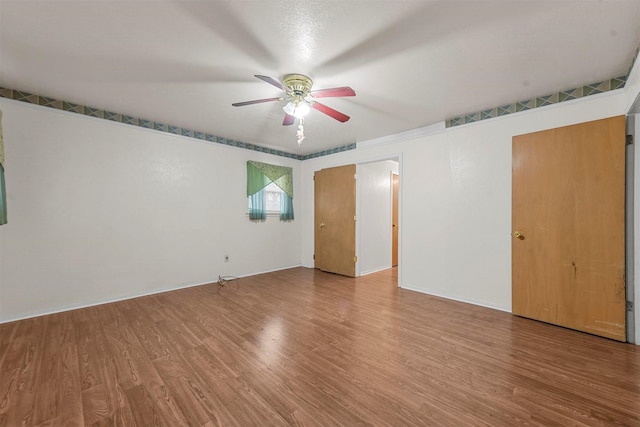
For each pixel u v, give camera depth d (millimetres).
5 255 2586
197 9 1539
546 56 2006
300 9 1540
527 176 2707
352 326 2562
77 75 2297
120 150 3246
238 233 4434
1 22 1634
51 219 2816
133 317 2746
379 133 3912
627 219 2266
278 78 2305
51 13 1559
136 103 2883
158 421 1401
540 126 2703
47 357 1983
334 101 2809
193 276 3914
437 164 3492
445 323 2631
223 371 1834
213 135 4074
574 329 2449
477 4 1495
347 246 4605
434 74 2262
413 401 1554
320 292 3662
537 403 1532
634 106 2111
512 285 2834
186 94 2648
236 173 4391
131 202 3340
